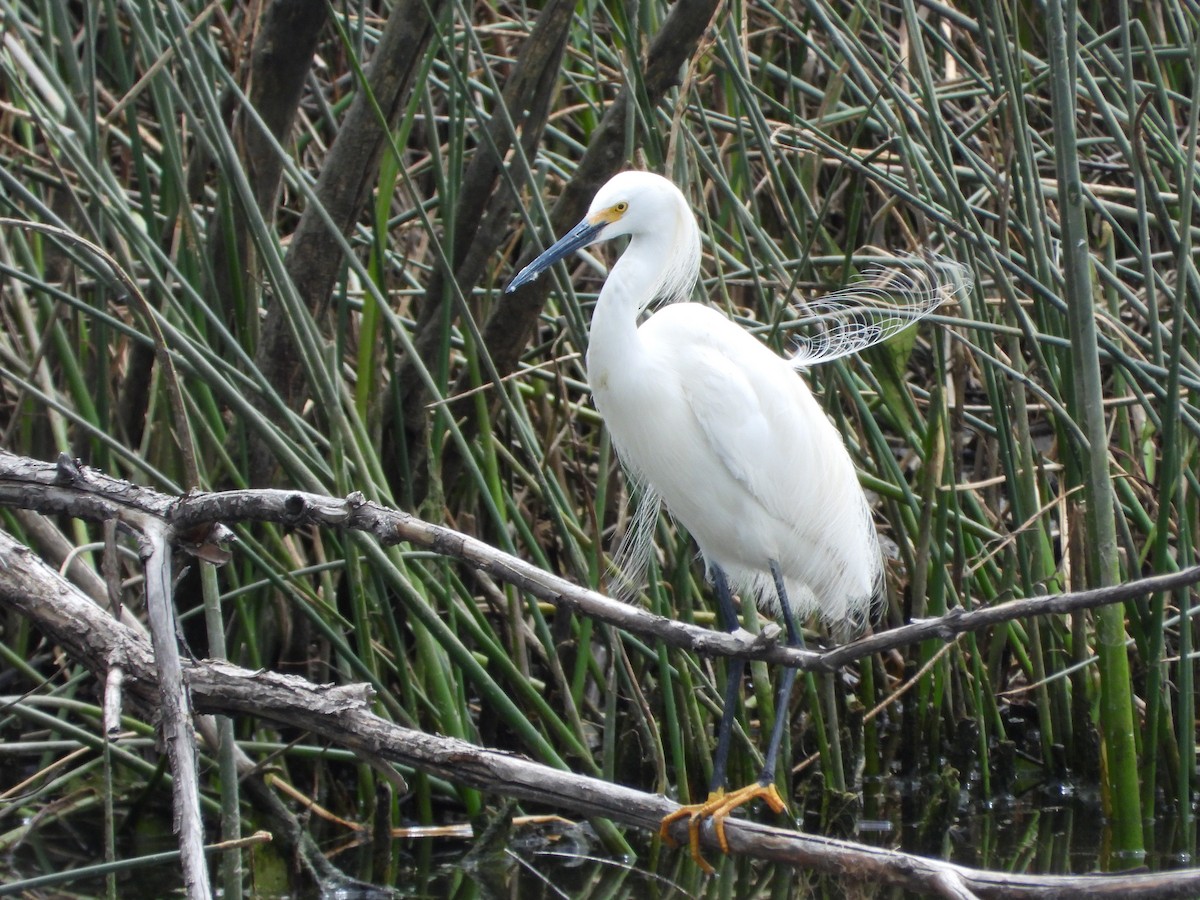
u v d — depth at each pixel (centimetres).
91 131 884
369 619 1014
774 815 998
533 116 1036
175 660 563
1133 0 1361
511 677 927
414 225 1255
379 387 1057
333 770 1053
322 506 600
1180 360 948
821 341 1029
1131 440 1079
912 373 1397
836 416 1069
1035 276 977
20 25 971
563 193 1052
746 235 1053
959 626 488
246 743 968
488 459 965
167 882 852
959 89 1286
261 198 1012
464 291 1068
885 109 1002
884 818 1020
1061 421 952
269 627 1042
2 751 947
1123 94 1004
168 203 1088
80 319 1061
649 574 959
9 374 835
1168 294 1075
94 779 995
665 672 935
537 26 1009
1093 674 1062
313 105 1384
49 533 881
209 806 907
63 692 991
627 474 1057
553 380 1209
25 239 1070
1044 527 1082
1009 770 1089
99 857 888
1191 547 1005
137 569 1056
